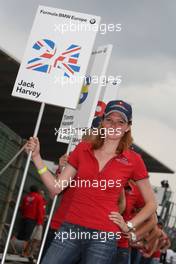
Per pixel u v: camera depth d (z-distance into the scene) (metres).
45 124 19.69
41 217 14.14
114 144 4.29
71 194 5.33
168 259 21.81
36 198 14.10
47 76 5.62
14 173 13.30
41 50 5.69
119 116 4.29
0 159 12.44
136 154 4.38
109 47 8.21
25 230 13.95
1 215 13.20
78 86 5.56
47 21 5.75
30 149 4.55
